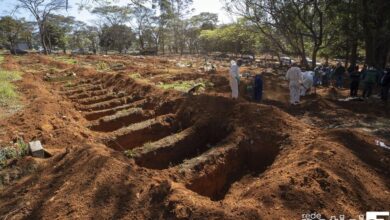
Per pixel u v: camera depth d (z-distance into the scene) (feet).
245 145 22.89
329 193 14.92
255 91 39.88
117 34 214.07
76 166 19.01
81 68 69.82
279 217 13.43
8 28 196.13
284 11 68.95
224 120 26.55
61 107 36.17
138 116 32.30
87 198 15.67
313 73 50.24
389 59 97.09
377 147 21.08
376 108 36.68
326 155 18.20
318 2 65.21
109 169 17.88
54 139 25.40
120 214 14.53
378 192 15.83
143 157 22.40
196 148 25.63
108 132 29.30
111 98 42.16
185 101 32.09
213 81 52.39
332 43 78.79
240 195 16.99
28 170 20.18
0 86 44.01
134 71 66.39
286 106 37.52
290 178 15.87
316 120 31.60
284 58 133.28
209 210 13.89
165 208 14.48
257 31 87.40
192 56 163.22
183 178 18.88
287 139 22.30
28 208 15.75
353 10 62.95
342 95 46.96
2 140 24.72
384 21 63.05
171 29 201.67
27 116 30.48
